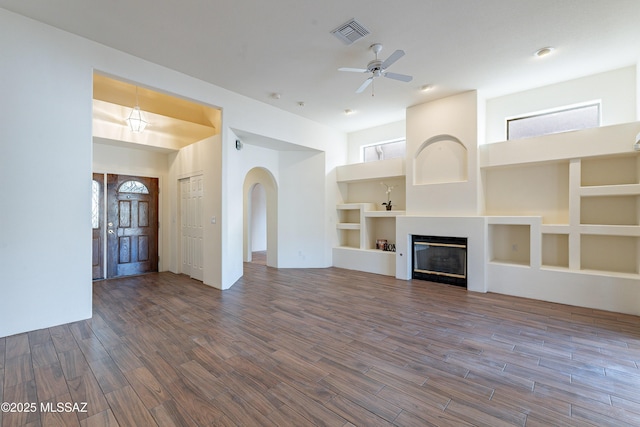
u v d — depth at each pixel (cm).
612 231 370
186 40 334
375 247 657
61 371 226
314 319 336
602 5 274
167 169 604
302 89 464
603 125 409
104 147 524
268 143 575
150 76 379
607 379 217
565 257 433
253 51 356
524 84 448
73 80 321
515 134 485
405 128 583
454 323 325
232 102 472
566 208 432
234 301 404
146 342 276
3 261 283
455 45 344
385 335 293
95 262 518
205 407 185
